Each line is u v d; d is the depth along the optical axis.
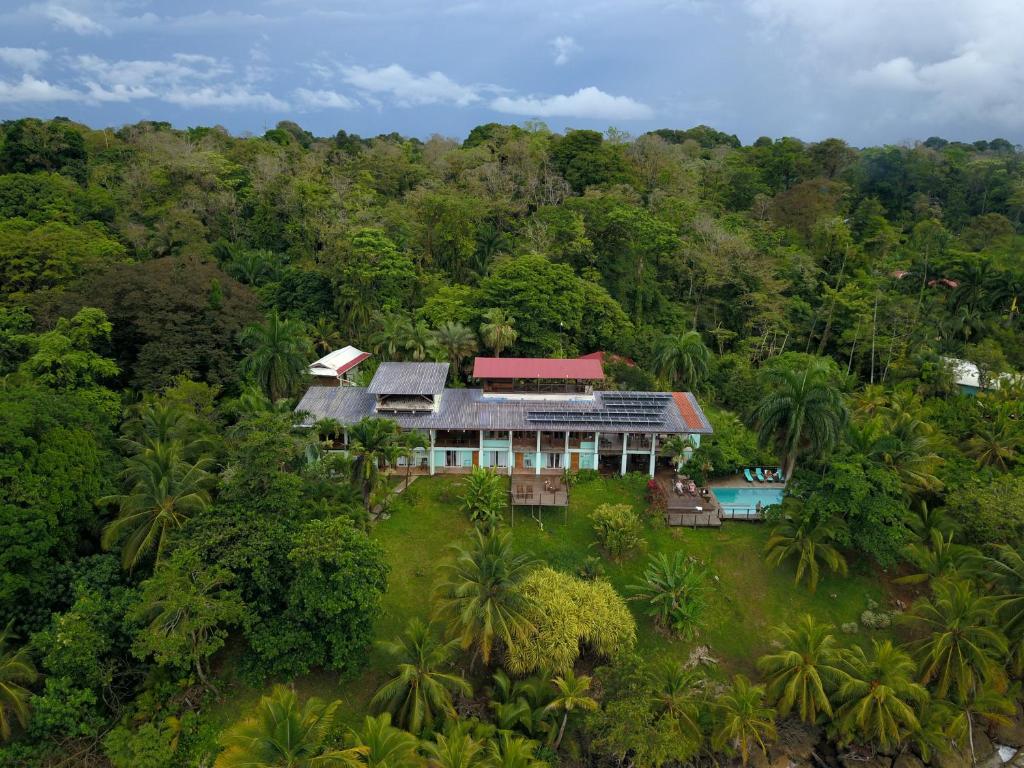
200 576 35.41
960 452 57.81
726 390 76.62
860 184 132.88
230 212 100.88
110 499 39.84
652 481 57.56
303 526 38.53
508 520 53.22
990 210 130.75
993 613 39.81
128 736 33.31
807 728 40.94
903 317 85.38
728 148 154.00
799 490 50.31
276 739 27.72
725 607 47.50
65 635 33.69
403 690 35.94
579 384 61.59
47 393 43.53
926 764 39.56
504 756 33.09
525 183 107.75
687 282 95.94
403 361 71.38
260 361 59.50
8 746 33.59
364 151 131.88
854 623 46.84
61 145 99.12
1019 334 87.31
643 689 35.84
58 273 68.19
